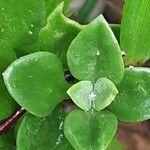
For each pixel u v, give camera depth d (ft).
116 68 0.39
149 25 0.42
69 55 0.38
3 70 0.41
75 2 0.92
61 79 0.40
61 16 0.40
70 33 0.40
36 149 0.40
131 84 0.40
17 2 0.42
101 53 0.38
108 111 0.40
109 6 0.91
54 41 0.40
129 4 0.41
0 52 0.41
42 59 0.38
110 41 0.38
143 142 1.00
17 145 0.39
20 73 0.38
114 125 0.39
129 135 1.00
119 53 0.38
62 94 0.40
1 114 0.41
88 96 0.39
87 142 0.37
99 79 0.39
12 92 0.38
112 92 0.39
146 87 0.40
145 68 0.40
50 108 0.39
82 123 0.39
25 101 0.38
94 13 0.91
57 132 0.41
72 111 0.40
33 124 0.40
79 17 0.78
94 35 0.38
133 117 0.40
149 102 0.40
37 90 0.39
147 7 0.41
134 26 0.42
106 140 0.37
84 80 0.39
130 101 0.40
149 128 1.00
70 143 0.38
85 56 0.38
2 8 0.42
